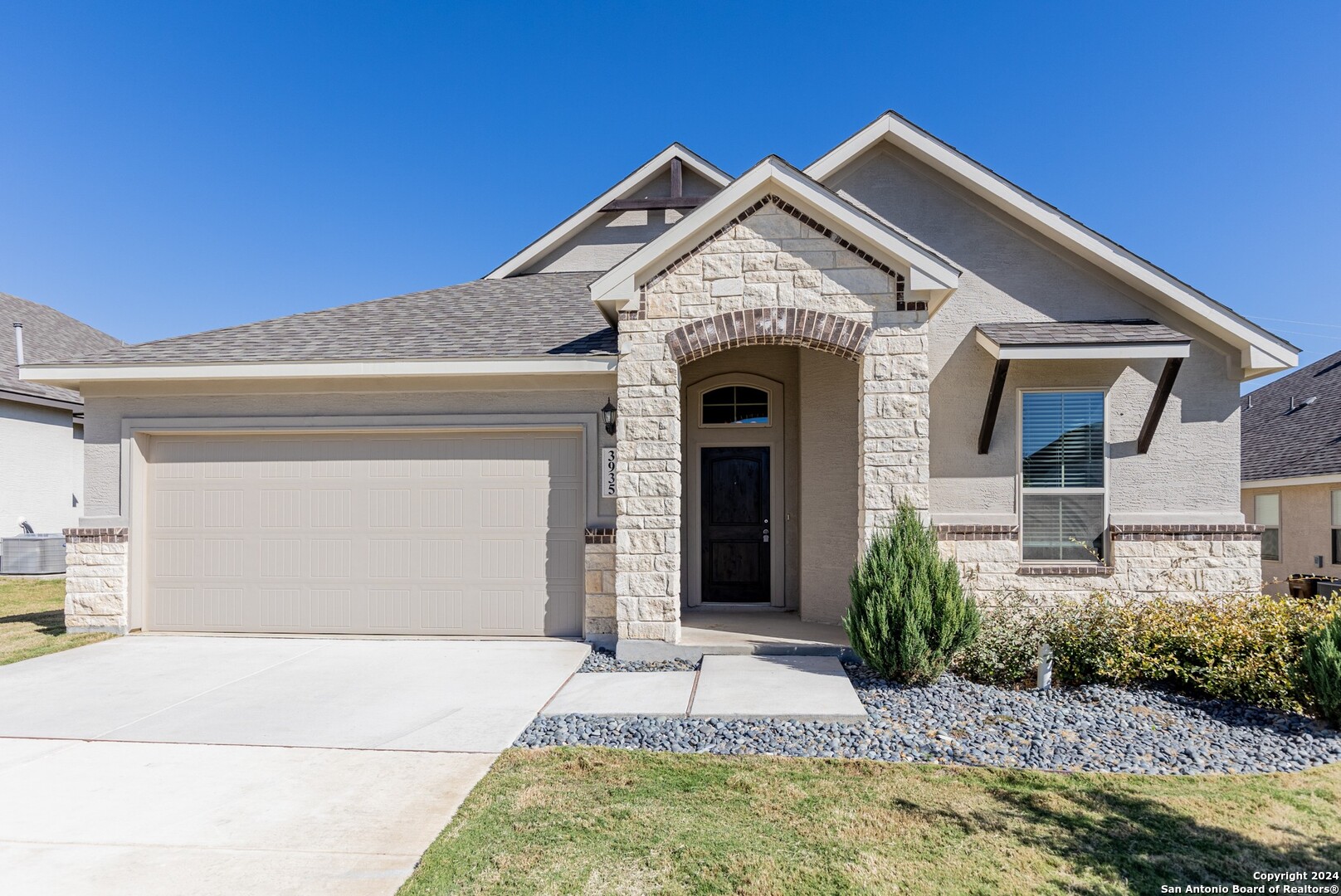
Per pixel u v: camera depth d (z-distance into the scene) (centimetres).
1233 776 485
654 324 795
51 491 1873
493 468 895
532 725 582
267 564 912
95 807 436
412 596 898
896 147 941
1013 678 686
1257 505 1686
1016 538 873
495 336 939
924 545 684
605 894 342
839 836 397
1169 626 679
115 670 750
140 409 923
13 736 558
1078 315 904
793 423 1061
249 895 343
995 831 403
